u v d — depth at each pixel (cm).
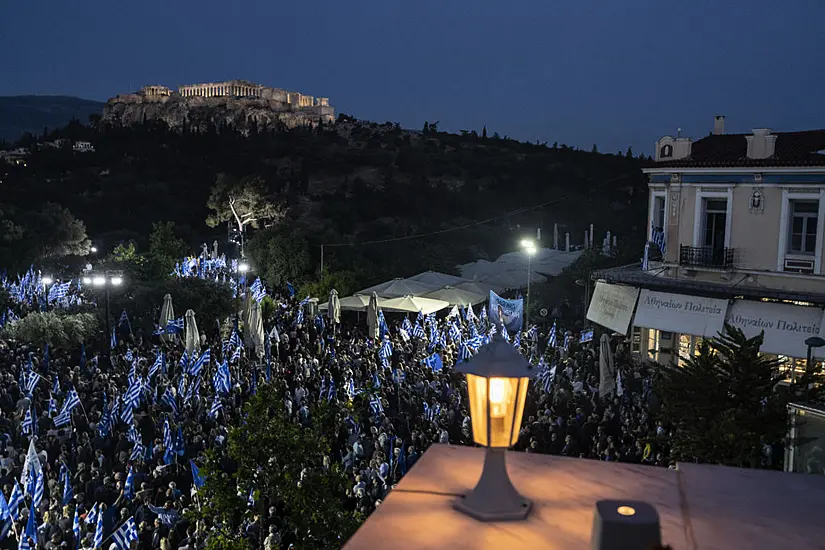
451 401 2538
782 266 2906
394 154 14488
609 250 5650
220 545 1388
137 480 1923
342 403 2297
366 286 5459
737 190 3006
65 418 2266
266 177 11806
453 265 6794
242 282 5550
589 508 385
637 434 2166
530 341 3366
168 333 3647
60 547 1559
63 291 4572
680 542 351
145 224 10050
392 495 403
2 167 12888
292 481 1405
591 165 14050
